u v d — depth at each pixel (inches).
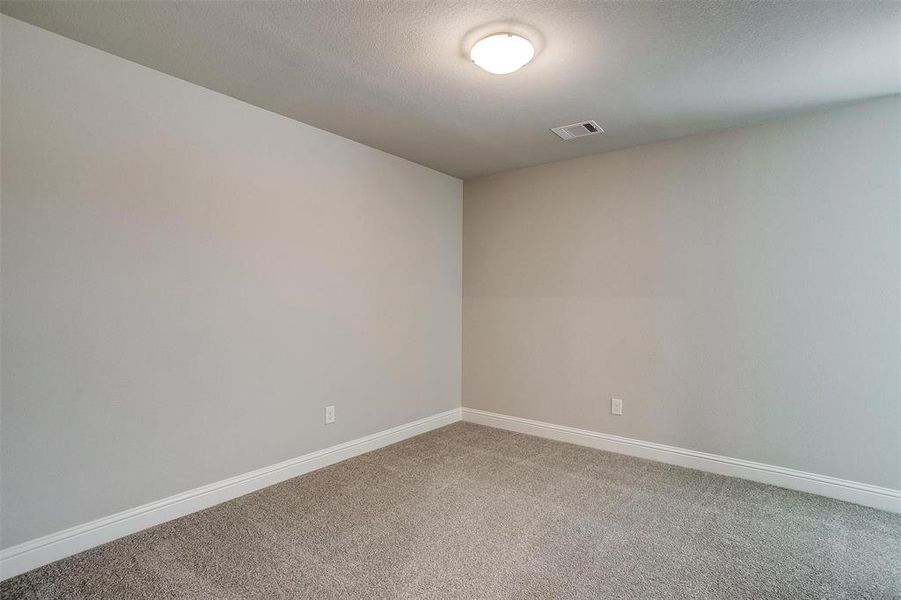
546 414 155.0
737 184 120.3
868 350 104.3
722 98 102.8
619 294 139.9
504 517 98.0
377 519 97.0
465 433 159.9
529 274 159.0
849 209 106.3
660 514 99.5
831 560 82.1
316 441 125.6
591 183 145.3
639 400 136.3
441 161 153.2
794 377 113.0
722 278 122.7
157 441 94.0
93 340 85.4
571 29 76.2
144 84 91.3
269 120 113.0
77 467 83.6
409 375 154.7
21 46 76.9
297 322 120.2
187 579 76.0
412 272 155.4
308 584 74.9
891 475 101.6
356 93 102.1
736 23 74.1
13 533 76.9
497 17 73.2
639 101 104.8
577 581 76.2
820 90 98.7
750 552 84.7
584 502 105.3
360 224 136.9
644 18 73.0
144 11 72.8
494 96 102.8
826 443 109.0
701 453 125.8
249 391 109.9
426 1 69.4
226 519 96.6
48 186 80.0
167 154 94.9
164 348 95.0
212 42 82.1
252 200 109.9
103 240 86.4
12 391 76.7
